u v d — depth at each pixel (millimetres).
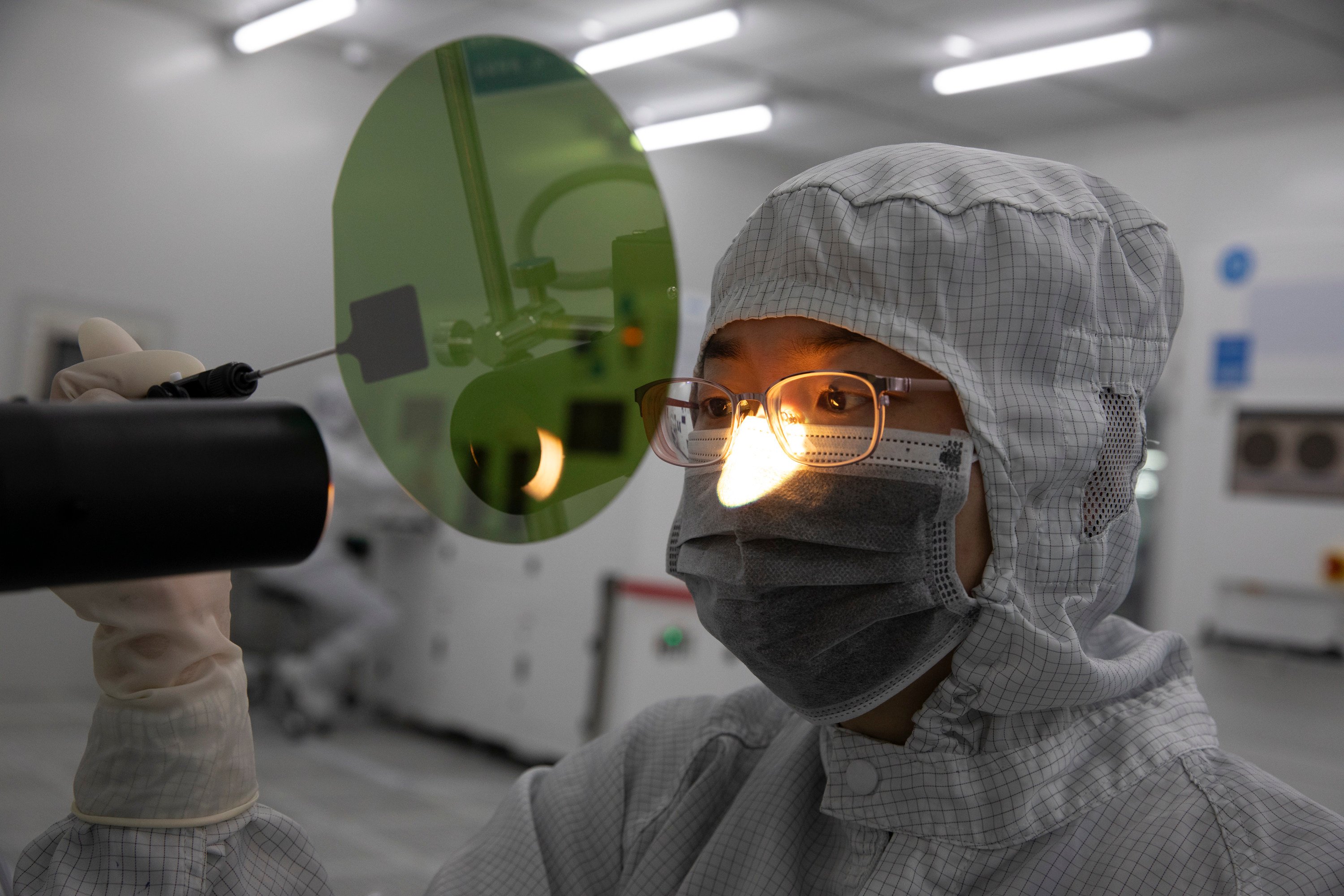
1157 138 7008
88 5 6379
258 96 6938
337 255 705
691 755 973
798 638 816
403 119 688
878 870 781
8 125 6137
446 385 680
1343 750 4676
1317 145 6332
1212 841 727
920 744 792
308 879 875
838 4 5598
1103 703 828
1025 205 786
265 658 6023
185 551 504
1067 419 770
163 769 803
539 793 1069
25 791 3916
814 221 815
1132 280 824
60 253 6289
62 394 758
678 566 922
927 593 777
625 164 652
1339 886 663
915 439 783
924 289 781
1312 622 4812
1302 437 4898
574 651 4664
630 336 657
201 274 6742
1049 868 756
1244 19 5438
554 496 674
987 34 5852
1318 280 4895
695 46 6055
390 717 5707
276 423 538
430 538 5512
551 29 6211
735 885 859
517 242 666
